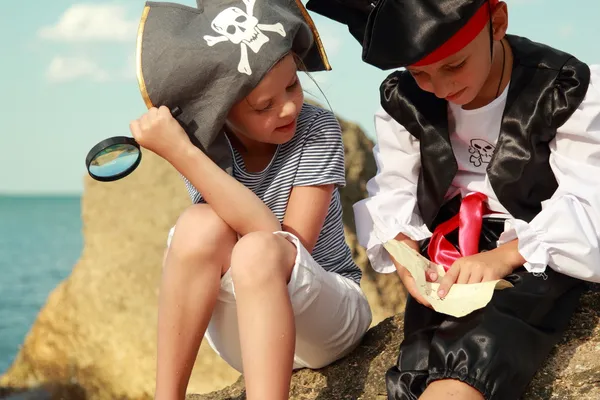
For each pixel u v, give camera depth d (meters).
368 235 2.73
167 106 2.52
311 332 2.53
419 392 2.29
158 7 2.52
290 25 2.48
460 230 2.55
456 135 2.58
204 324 2.43
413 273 2.39
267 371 2.16
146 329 5.58
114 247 5.90
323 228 2.79
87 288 5.83
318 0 2.59
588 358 2.35
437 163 2.58
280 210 2.65
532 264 2.31
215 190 2.44
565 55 2.44
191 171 2.46
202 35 2.45
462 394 2.14
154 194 5.98
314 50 2.66
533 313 2.30
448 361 2.21
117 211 6.02
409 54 2.23
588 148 2.37
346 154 6.01
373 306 5.64
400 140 2.72
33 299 21.03
